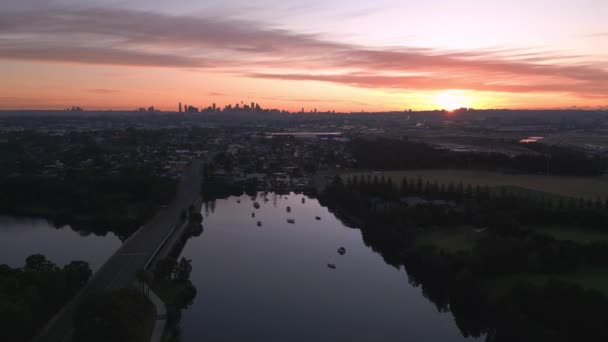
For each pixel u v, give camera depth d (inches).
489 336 7652.6
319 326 7829.7
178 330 7544.3
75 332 6363.2
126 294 7121.1
